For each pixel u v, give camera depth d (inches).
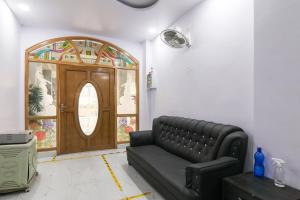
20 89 135.0
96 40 160.9
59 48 149.4
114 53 169.5
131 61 176.7
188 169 64.8
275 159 61.9
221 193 65.5
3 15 103.0
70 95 153.1
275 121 64.4
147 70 170.6
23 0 104.8
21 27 136.1
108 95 167.5
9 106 112.5
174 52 134.2
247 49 80.2
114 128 169.3
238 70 84.4
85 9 116.3
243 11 82.0
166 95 144.9
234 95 86.4
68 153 152.0
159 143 123.2
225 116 91.2
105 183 99.4
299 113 57.7
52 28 145.5
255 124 71.4
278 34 63.2
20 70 134.5
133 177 107.0
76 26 141.9
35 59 141.0
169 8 115.3
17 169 87.6
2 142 88.0
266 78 67.2
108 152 157.4
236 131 78.9
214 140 83.1
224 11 91.6
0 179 85.5
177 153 102.7
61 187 94.6
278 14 63.2
